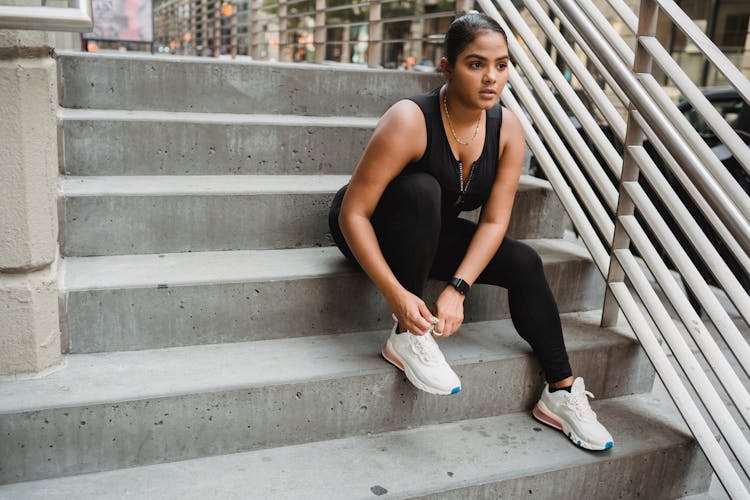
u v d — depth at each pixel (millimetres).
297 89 2922
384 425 1999
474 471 1813
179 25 20953
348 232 1854
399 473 1787
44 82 1633
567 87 2461
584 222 2398
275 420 1869
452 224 2102
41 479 1690
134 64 2654
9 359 1769
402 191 1827
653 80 1969
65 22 1448
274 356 2008
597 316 2529
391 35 14203
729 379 1790
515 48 2699
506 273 1992
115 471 1744
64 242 2168
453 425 2066
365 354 2051
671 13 1824
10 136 1589
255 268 2166
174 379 1828
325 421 1925
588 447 1942
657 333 3529
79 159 2414
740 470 2322
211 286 2025
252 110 2871
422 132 1852
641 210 2092
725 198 1685
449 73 1833
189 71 2736
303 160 2691
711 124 1698
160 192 2230
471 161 1929
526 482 1829
